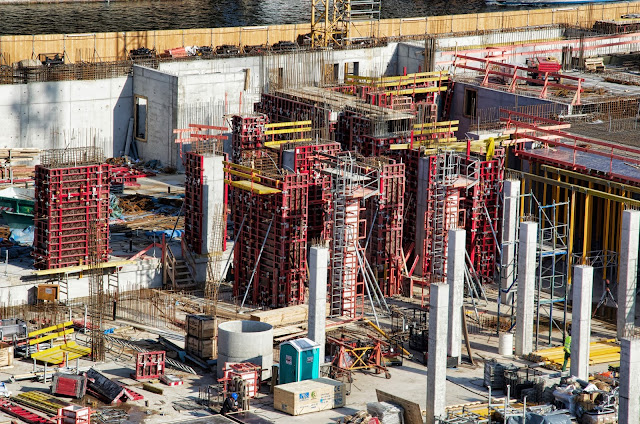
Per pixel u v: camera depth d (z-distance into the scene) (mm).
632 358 182375
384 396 195875
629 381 183000
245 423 192250
